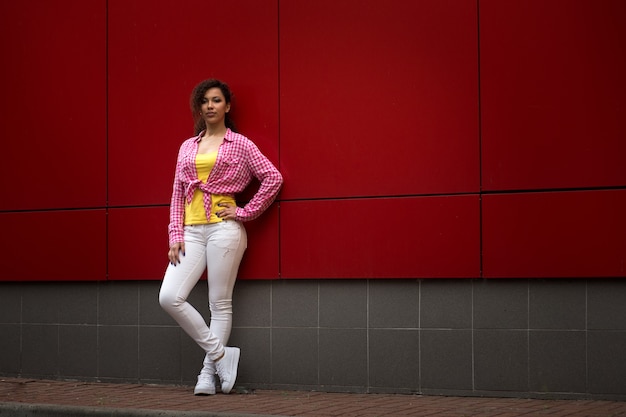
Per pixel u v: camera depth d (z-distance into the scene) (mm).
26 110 8031
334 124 7059
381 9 6965
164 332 7527
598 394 6395
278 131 7207
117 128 7711
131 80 7688
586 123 6426
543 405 6215
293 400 6562
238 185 7102
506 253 6570
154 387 7402
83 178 7809
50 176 7922
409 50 6875
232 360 6992
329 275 7008
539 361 6523
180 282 6973
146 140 7609
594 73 6418
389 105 6910
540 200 6504
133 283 7645
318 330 7070
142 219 7582
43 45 8000
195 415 5801
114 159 7711
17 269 7984
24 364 7988
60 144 7906
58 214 7863
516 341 6586
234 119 7348
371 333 6934
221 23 7426
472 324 6688
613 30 6387
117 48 7742
